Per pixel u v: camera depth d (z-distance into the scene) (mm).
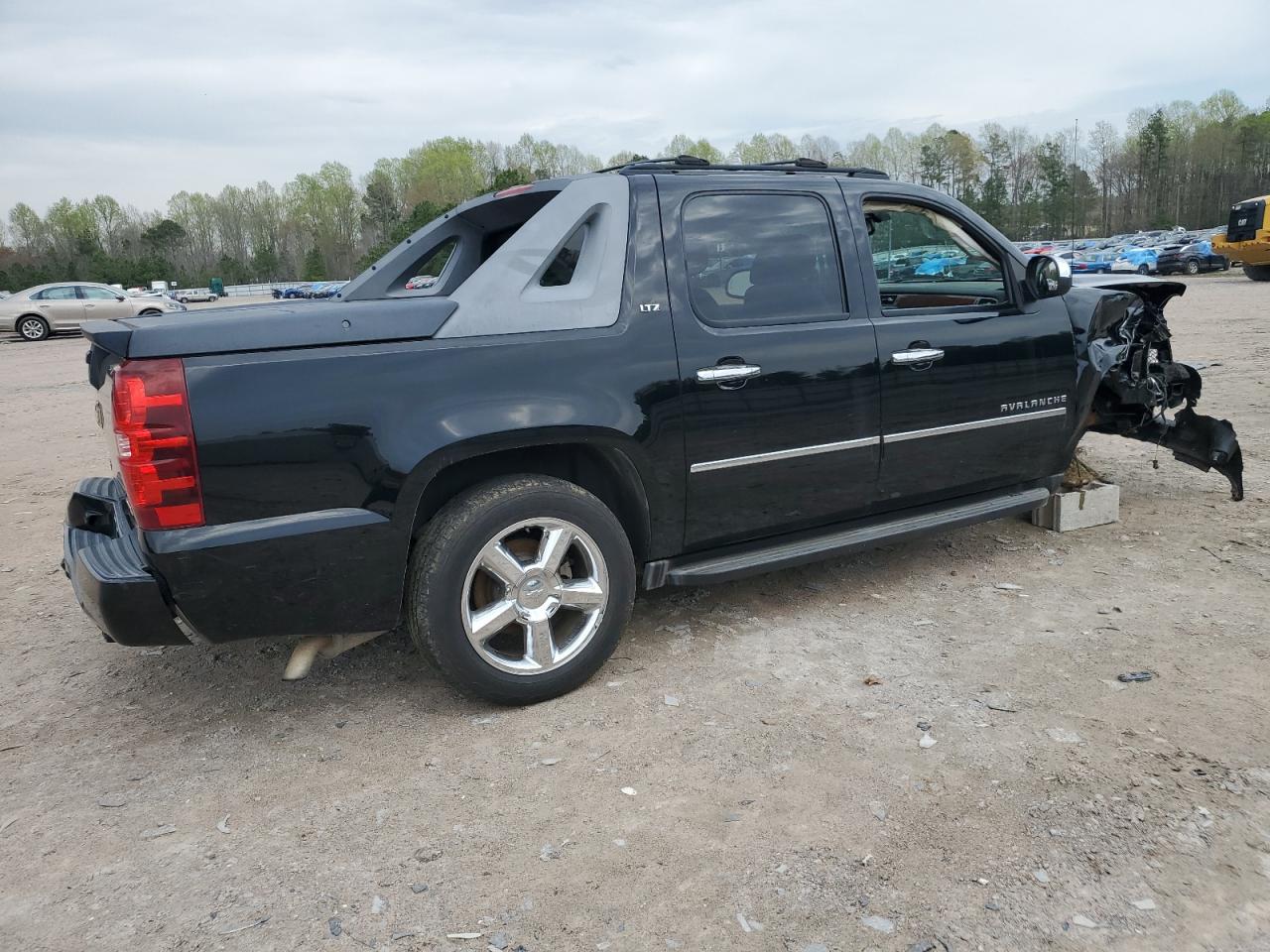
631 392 3234
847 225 3818
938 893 2238
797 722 3068
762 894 2260
